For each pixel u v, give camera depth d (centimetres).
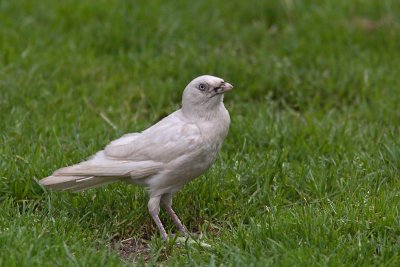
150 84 1372
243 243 879
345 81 1383
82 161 1012
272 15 1681
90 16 1611
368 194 994
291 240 866
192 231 981
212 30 1583
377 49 1541
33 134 1153
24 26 1558
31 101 1278
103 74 1401
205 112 909
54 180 890
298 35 1577
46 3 1655
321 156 1116
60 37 1532
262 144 1170
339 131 1193
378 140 1158
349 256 841
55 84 1348
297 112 1325
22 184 1012
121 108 1295
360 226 902
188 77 1391
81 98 1301
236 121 1216
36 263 808
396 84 1381
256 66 1434
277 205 980
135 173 894
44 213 962
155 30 1569
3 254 820
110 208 978
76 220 940
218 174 1040
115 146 914
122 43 1525
